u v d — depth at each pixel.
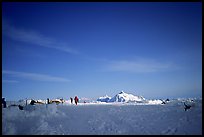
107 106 25.23
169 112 19.41
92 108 23.61
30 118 18.84
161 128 16.06
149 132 15.60
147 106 23.69
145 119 18.22
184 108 19.94
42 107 21.86
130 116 19.33
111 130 16.53
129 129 16.47
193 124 16.02
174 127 15.95
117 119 18.80
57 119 19.31
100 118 19.39
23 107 22.16
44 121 18.45
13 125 17.22
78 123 18.41
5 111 19.19
